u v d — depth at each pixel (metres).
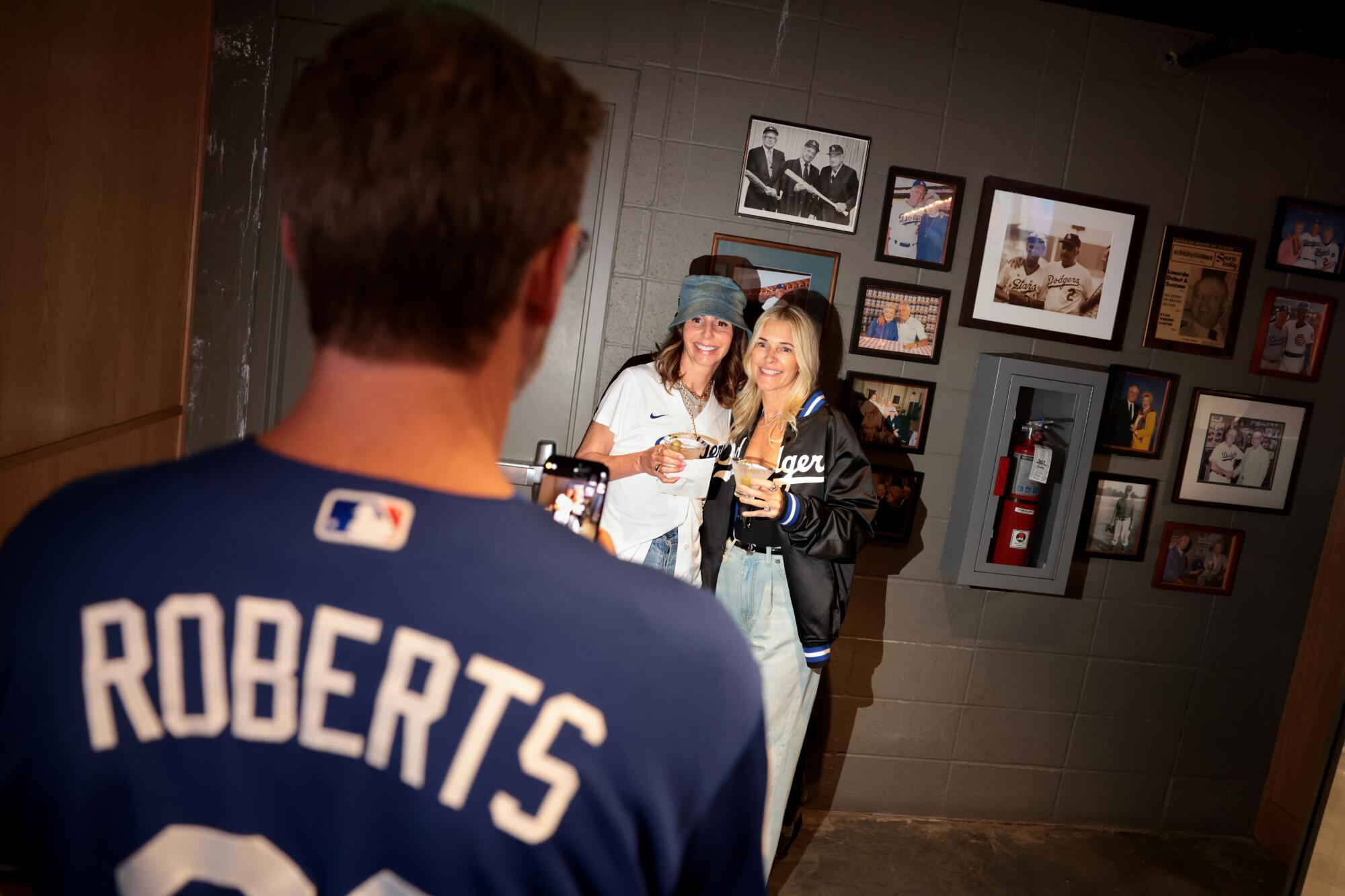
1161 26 3.14
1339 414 3.40
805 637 2.74
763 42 2.98
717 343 2.70
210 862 0.47
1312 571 3.46
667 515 2.70
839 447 2.75
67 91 1.83
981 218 3.13
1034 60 3.10
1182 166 3.22
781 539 2.69
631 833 0.49
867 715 3.35
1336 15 2.88
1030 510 3.11
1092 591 3.38
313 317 0.51
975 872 3.12
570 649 0.48
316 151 0.49
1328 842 2.44
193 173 2.71
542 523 0.53
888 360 3.17
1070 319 3.22
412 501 0.49
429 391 0.50
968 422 3.20
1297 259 3.31
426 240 0.48
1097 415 3.07
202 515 0.48
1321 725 3.31
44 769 0.46
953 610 3.32
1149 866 3.28
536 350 0.58
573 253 0.57
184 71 2.56
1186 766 3.52
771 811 2.83
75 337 1.98
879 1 3.01
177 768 0.47
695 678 0.51
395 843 0.47
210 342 2.90
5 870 0.49
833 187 3.06
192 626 0.47
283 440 0.51
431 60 0.49
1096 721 3.45
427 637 0.47
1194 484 3.37
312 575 0.47
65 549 0.48
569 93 0.54
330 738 0.47
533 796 0.47
